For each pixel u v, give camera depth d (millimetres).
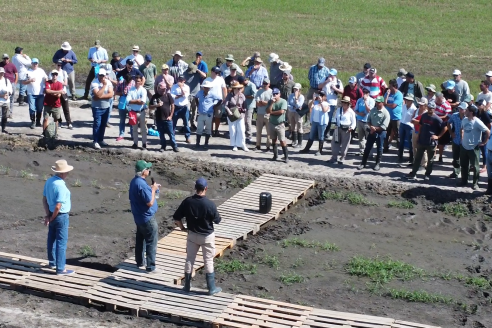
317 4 54094
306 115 28062
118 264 16781
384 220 20125
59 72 26062
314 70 26172
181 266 16547
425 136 21609
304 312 14609
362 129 23938
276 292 15945
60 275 15922
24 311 14844
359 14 51344
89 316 14742
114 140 25250
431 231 19609
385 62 39062
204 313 14500
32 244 17969
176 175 22766
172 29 45812
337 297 15805
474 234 19453
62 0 53375
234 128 24281
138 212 15711
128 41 42250
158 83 25281
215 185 22188
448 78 35906
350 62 38844
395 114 24016
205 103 24281
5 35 42562
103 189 21922
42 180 22516
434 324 14758
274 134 23266
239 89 24188
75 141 24891
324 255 17891
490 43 43781
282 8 52812
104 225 19312
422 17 50594
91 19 47844
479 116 21328
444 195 21125
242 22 48438
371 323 14219
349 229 19562
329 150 24969
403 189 21578
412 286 16406
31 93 25594
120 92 24844
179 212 14977
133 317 14727
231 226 18922
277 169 22859
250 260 17500
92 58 29938
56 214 15547
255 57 26734
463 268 17469
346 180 22125
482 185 21812
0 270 16078
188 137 25188
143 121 24078
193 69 26719
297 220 20016
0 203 20484
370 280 16641
